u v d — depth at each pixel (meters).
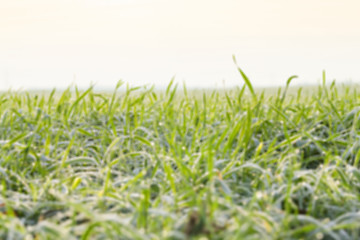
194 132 3.04
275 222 1.58
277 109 3.24
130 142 2.86
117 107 3.88
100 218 1.48
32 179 2.36
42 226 1.45
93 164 2.70
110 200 1.87
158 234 1.46
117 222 1.45
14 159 2.58
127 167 2.46
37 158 2.47
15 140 2.63
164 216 1.63
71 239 1.45
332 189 1.99
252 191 2.12
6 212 1.84
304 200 2.02
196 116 3.44
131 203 1.80
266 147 2.81
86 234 1.44
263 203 1.85
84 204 1.90
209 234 1.42
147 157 2.60
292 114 3.51
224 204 1.67
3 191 1.93
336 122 3.11
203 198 1.83
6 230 1.51
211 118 3.34
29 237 1.46
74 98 4.23
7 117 3.35
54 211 1.87
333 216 1.87
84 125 3.44
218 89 4.18
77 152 2.81
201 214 1.46
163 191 2.06
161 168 2.46
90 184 2.24
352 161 2.63
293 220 1.61
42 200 2.00
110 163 2.44
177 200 1.85
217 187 2.01
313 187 2.03
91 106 3.91
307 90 4.29
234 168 2.38
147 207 1.70
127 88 3.78
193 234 1.43
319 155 2.76
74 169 2.53
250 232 1.47
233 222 1.53
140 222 1.58
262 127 3.03
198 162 2.24
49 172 2.49
